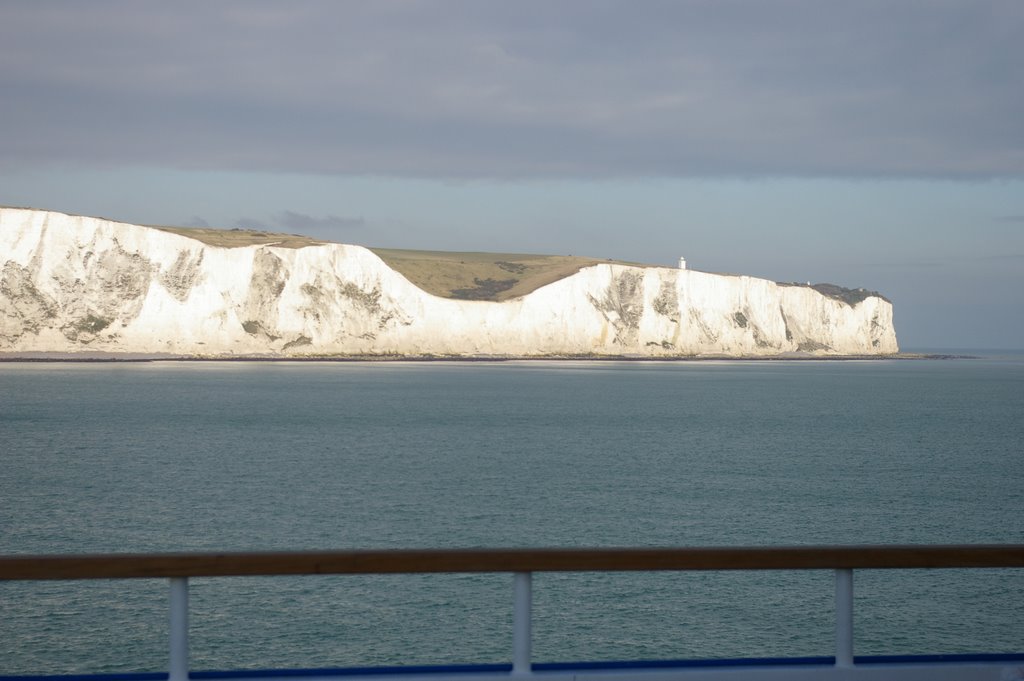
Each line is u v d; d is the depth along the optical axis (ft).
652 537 121.29
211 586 94.84
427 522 130.31
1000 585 98.89
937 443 254.06
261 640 78.79
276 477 175.01
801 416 343.67
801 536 123.65
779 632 82.53
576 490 161.17
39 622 82.79
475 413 336.49
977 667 20.18
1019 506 150.41
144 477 173.68
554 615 86.58
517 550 19.44
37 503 144.05
